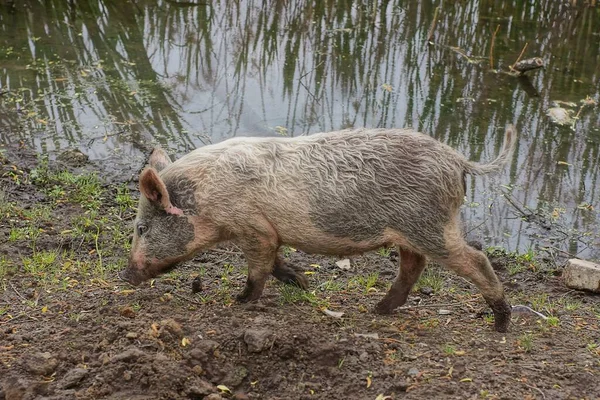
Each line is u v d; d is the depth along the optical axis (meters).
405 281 5.67
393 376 4.63
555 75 11.24
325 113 9.91
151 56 11.59
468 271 5.21
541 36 12.66
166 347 4.79
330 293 6.20
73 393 4.43
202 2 13.82
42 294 5.78
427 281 6.46
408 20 13.22
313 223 5.11
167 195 5.25
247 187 5.17
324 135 5.25
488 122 9.75
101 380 4.48
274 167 5.15
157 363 4.55
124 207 7.64
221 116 9.86
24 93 10.21
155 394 4.44
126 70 11.08
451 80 10.98
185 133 9.38
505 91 10.69
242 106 10.12
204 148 5.42
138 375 4.52
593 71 11.42
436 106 10.17
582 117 9.98
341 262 6.88
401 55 11.80
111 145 9.07
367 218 5.07
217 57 11.62
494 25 13.05
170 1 13.77
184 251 5.44
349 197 5.04
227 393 4.56
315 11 13.58
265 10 13.55
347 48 12.02
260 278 5.53
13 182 7.96
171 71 11.12
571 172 8.76
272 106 10.13
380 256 7.10
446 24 13.05
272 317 5.31
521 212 8.06
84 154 8.72
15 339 4.98
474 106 10.20
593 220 7.95
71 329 5.09
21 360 4.67
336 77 11.00
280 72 11.16
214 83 10.76
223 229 5.37
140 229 5.50
